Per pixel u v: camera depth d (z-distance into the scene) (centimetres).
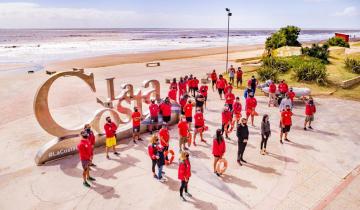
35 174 1034
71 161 1130
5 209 839
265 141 1143
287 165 1077
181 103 1562
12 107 1886
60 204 860
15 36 13725
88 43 8956
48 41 9919
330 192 908
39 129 1500
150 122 1395
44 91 1063
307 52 3034
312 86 2300
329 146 1241
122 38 12500
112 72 3206
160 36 15125
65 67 3694
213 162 1102
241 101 1956
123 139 1324
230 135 1366
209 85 2512
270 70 2539
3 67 3759
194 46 7919
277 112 1703
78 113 1755
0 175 1029
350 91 2205
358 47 4616
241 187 934
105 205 852
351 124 1504
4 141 1340
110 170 1051
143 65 3772
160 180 975
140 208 834
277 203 852
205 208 830
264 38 13850
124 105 1942
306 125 1493
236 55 5175
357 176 1001
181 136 1165
